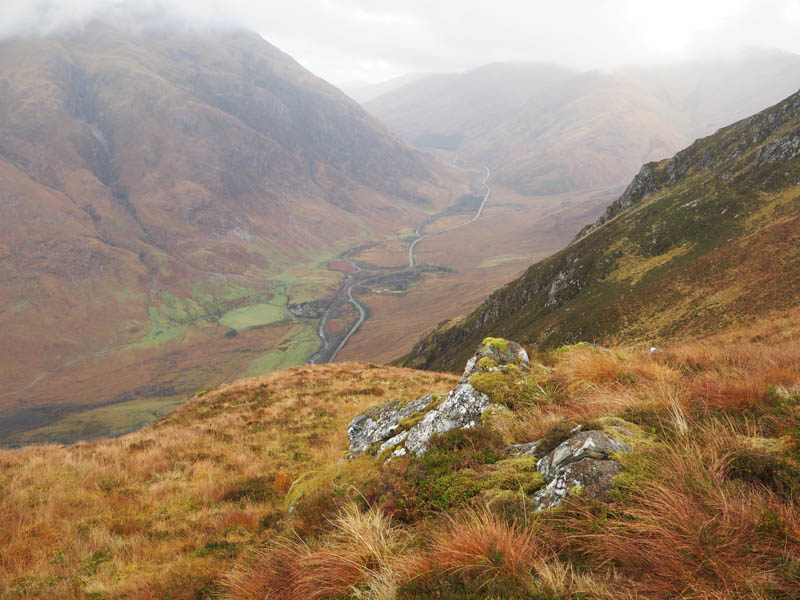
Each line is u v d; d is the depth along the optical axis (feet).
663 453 13.08
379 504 17.75
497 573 10.61
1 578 23.58
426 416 27.91
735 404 16.83
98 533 28.55
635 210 404.98
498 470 17.20
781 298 164.04
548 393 25.13
